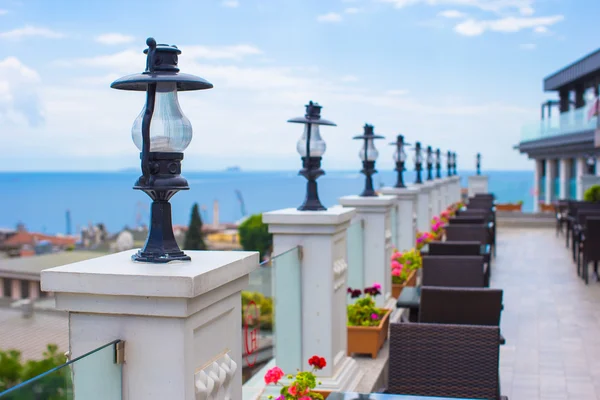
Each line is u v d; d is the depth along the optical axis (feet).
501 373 16.79
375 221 19.99
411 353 10.63
